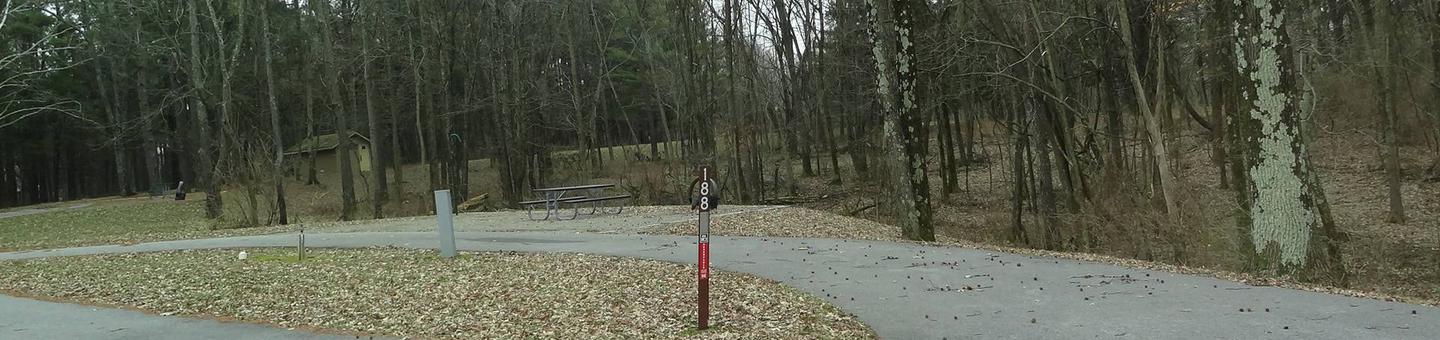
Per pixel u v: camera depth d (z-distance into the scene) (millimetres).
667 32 37500
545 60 40500
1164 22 16422
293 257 13594
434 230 18047
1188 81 19875
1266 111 9766
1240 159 15805
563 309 8047
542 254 12727
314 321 7898
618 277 9992
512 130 34281
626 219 19109
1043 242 18672
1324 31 22500
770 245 13156
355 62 35125
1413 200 20766
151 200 40281
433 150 33969
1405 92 21906
